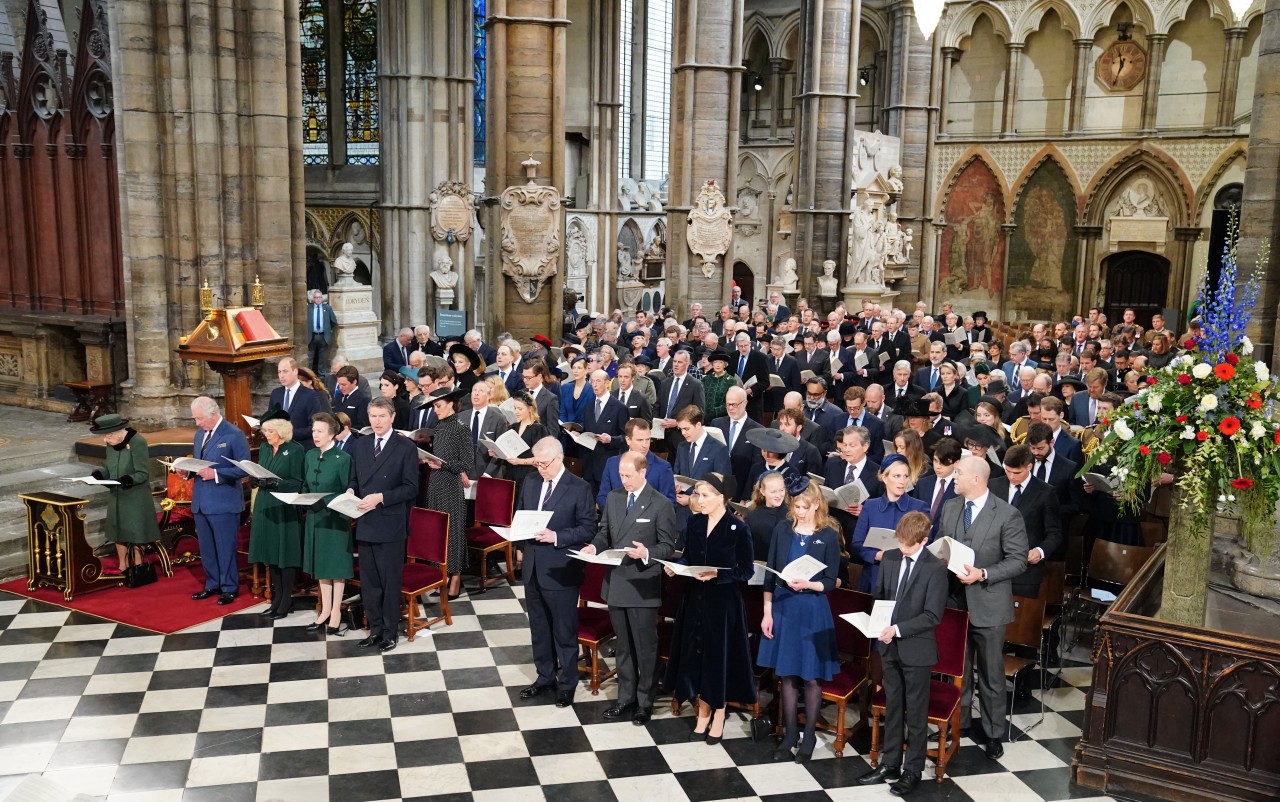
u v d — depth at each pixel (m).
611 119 34.66
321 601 9.64
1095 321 23.41
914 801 6.83
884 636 6.60
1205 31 31.69
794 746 7.45
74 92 15.36
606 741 7.60
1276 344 9.12
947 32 35.09
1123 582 8.77
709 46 22.50
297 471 9.70
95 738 7.49
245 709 8.00
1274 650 6.59
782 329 19.66
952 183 35.75
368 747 7.44
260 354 12.56
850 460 8.68
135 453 10.45
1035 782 7.13
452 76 28.66
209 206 14.44
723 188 23.09
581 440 10.89
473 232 29.56
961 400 12.89
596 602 8.66
